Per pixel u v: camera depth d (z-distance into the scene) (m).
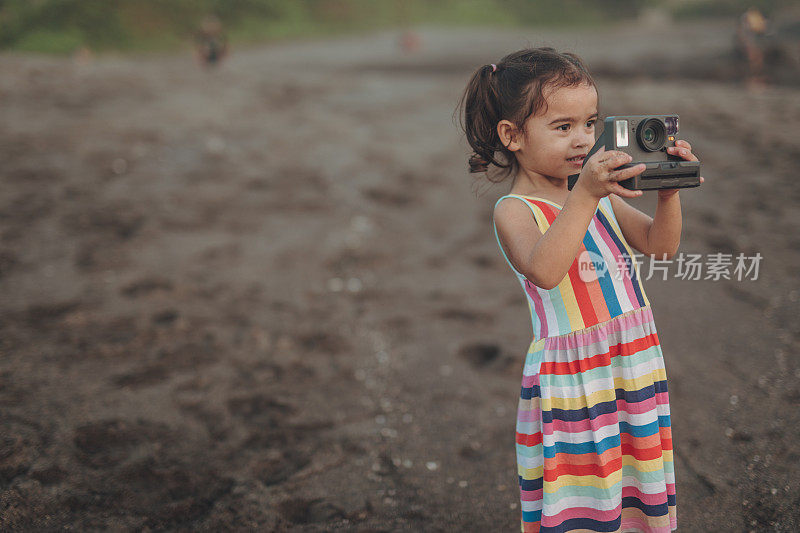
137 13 21.23
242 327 3.46
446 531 1.96
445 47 20.19
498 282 4.05
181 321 3.48
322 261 4.36
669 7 40.72
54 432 2.45
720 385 2.71
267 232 4.82
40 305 3.61
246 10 24.88
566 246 1.22
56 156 6.11
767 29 12.52
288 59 18.00
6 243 4.37
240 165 6.27
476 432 2.51
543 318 1.39
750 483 2.09
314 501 2.12
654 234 1.41
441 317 3.58
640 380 1.36
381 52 19.53
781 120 7.24
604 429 1.35
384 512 2.05
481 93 1.43
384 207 5.37
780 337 3.06
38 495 2.08
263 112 8.42
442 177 6.06
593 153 1.22
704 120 7.38
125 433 2.48
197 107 8.34
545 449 1.35
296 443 2.46
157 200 5.30
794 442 2.28
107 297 3.74
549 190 1.42
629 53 15.45
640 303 1.40
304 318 3.59
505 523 1.99
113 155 6.25
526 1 35.91
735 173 5.55
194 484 2.20
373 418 2.63
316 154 6.68
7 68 9.95
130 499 2.11
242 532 1.96
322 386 2.89
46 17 19.73
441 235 4.82
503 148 1.44
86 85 9.20
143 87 9.42
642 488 1.38
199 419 2.61
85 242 4.48
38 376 2.87
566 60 1.34
